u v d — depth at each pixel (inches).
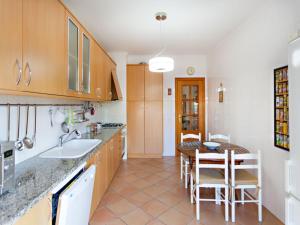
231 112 127.7
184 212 87.9
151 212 88.0
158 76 177.3
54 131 86.2
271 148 85.7
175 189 112.0
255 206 92.8
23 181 47.9
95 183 83.0
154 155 179.0
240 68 114.3
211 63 171.9
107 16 104.0
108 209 90.2
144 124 178.5
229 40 130.6
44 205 43.2
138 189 111.9
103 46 157.0
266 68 89.1
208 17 105.8
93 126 135.3
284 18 77.4
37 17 51.3
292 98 52.4
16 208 34.9
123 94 173.5
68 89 71.6
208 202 97.3
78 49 81.0
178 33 129.5
